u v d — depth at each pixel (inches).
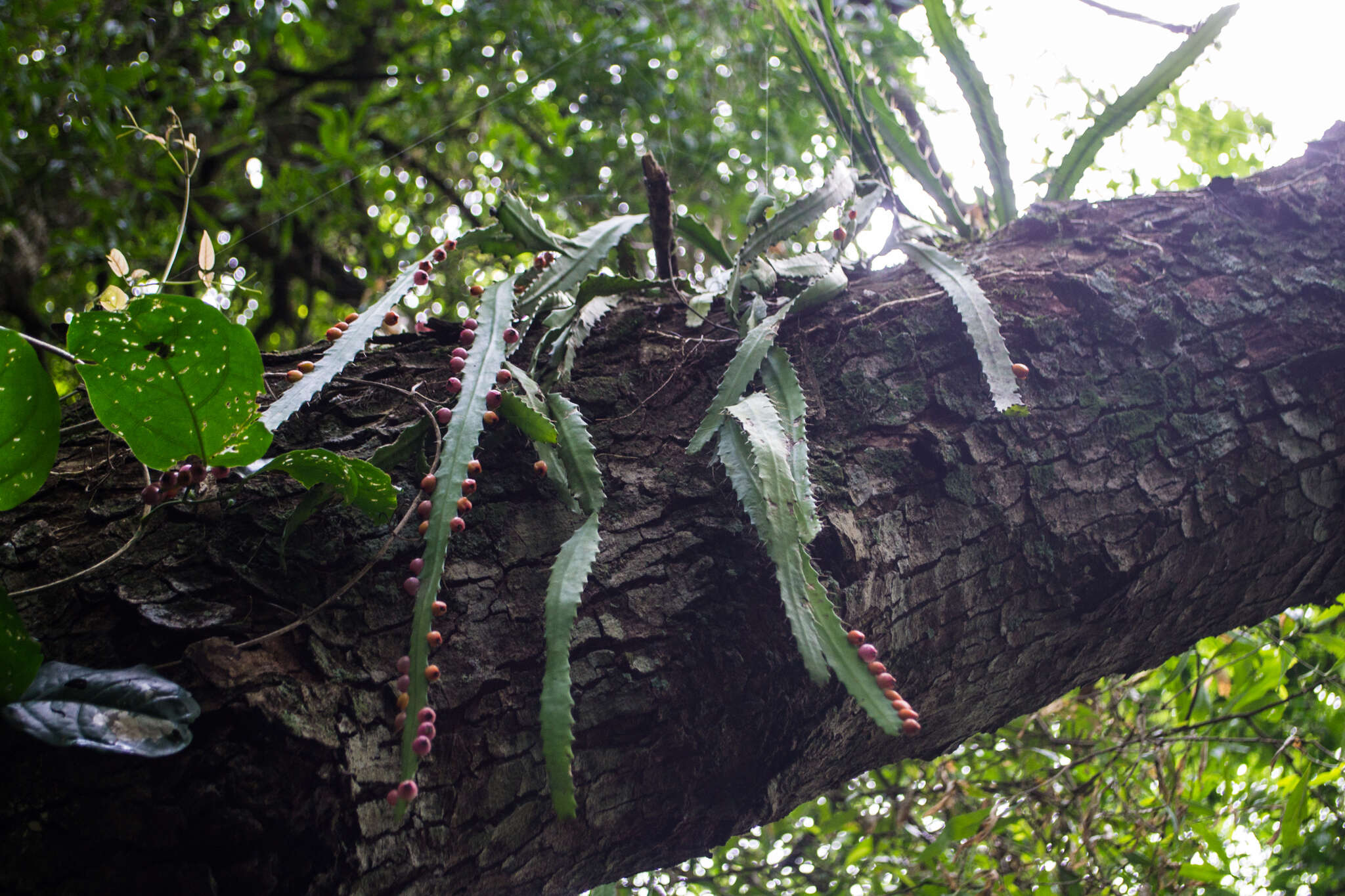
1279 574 41.8
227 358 30.0
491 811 32.1
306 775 29.9
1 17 77.7
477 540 34.2
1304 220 42.7
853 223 43.5
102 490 33.8
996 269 41.6
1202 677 59.6
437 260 40.5
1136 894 57.4
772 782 35.6
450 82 109.7
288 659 31.0
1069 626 38.5
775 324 38.0
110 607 31.4
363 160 106.5
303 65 117.9
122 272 37.7
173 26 94.5
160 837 29.1
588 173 105.9
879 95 49.1
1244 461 39.5
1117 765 62.9
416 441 35.2
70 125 82.7
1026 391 38.9
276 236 109.5
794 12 48.3
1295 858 58.7
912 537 36.6
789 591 33.1
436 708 31.8
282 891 29.8
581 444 35.3
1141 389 39.6
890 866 64.5
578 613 33.6
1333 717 54.9
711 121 102.1
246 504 33.4
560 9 107.3
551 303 40.8
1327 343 40.8
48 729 28.3
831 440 37.5
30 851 28.7
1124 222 42.9
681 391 38.7
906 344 39.5
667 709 33.5
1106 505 38.2
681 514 35.4
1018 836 64.2
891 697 32.5
